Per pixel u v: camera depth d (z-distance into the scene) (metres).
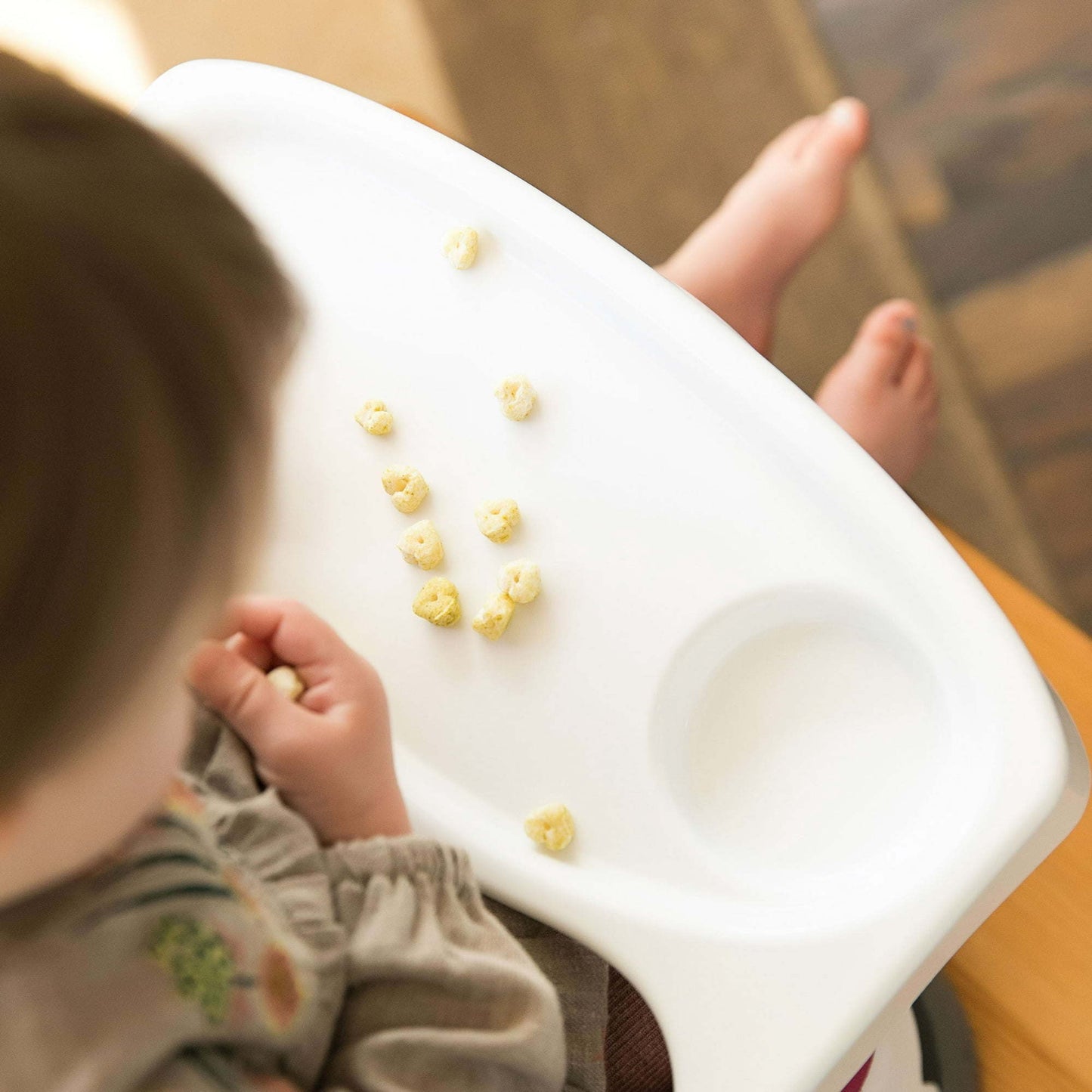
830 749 0.86
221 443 0.52
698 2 1.45
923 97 1.37
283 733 0.81
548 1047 0.78
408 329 0.90
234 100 0.92
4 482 0.46
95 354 0.48
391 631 0.88
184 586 0.52
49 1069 0.70
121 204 0.50
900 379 1.16
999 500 1.29
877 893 0.83
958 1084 0.94
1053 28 1.32
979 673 0.83
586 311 0.89
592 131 1.46
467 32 1.51
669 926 0.84
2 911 0.70
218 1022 0.72
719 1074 0.82
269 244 0.57
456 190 0.89
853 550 0.85
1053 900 0.94
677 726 0.87
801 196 1.17
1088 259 1.29
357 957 0.78
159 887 0.72
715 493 0.86
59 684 0.49
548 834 0.85
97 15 1.55
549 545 0.88
